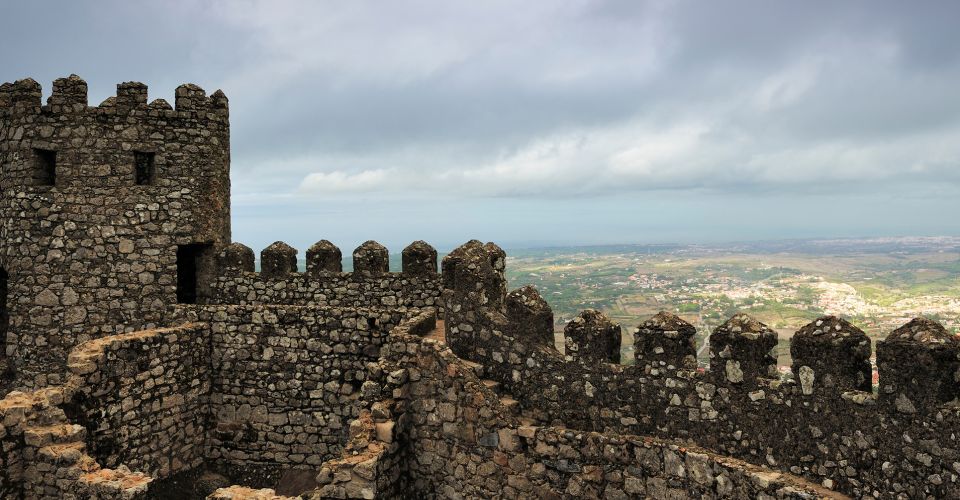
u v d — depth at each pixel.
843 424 10.70
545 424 13.98
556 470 13.16
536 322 14.27
